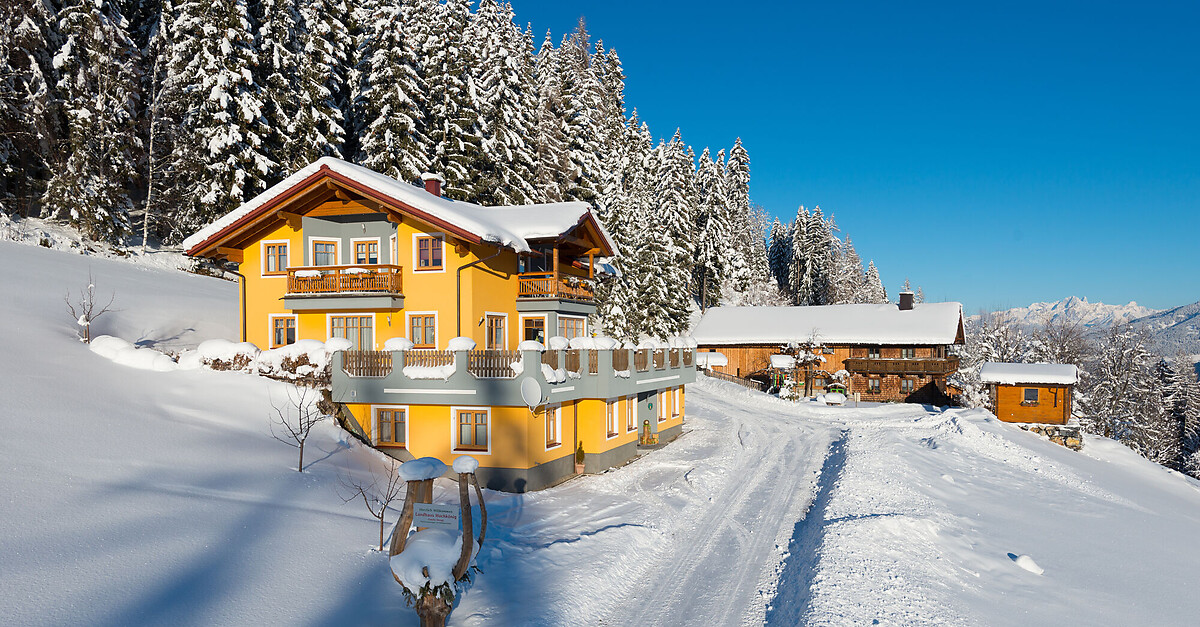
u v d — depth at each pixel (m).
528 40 62.03
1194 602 13.80
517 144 46.62
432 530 10.32
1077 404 59.12
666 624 12.15
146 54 43.38
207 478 14.24
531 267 29.22
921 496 20.05
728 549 16.44
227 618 9.40
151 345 24.53
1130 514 21.61
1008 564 15.02
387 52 40.62
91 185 36.56
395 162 40.50
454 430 21.34
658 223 60.22
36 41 37.44
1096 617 12.48
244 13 36.62
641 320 55.66
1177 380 73.62
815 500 21.00
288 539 12.46
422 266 24.75
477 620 11.23
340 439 20.16
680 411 34.97
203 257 26.69
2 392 15.25
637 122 87.06
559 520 17.72
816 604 11.71
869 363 55.97
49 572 9.14
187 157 37.91
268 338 26.33
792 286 97.88
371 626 10.30
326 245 25.89
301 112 39.84
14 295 23.84
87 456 13.43
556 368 21.83
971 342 71.62
